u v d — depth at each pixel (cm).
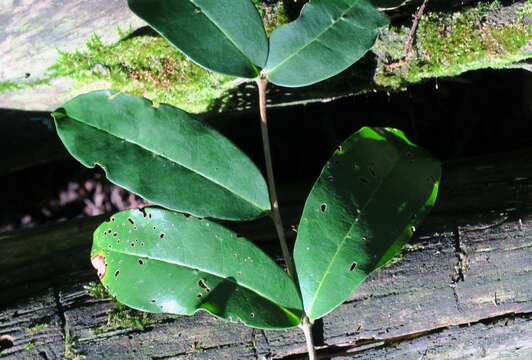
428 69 54
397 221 48
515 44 53
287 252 49
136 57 54
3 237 53
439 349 51
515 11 53
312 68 48
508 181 52
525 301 51
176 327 50
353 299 50
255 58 48
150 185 48
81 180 65
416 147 50
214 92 55
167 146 48
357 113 62
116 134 48
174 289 48
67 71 55
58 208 66
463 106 62
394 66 54
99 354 50
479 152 62
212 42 48
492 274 51
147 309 48
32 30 53
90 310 50
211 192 48
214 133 49
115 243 49
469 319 51
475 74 60
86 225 53
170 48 54
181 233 49
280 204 53
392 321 51
